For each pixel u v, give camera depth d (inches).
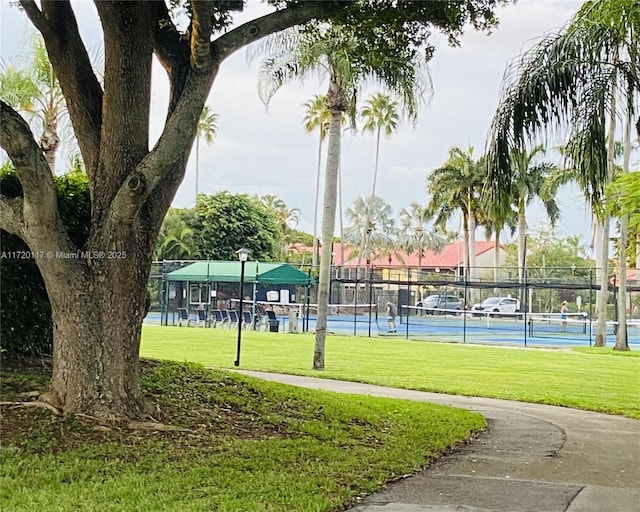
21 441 272.4
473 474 291.7
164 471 254.7
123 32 313.0
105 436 288.4
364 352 950.4
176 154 297.7
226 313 1449.3
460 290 2105.1
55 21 331.6
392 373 703.7
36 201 289.3
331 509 228.5
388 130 1819.6
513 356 963.3
